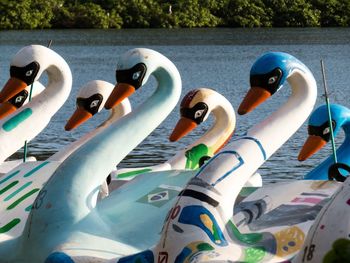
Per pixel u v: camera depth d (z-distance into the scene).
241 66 78.31
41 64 17.80
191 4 125.25
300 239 13.31
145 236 14.57
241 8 120.00
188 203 13.33
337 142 30.11
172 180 15.88
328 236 10.75
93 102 19.64
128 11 125.38
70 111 43.06
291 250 13.21
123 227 14.79
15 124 19.05
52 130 36.78
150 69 15.69
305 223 13.58
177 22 125.12
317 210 13.88
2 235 15.21
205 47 103.44
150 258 13.37
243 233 13.80
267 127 14.66
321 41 103.12
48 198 14.66
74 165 14.90
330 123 17.97
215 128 20.06
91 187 14.85
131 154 30.55
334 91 52.38
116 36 116.44
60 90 19.20
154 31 123.25
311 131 18.16
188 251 12.98
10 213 15.91
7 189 16.80
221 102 19.41
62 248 14.08
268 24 117.75
